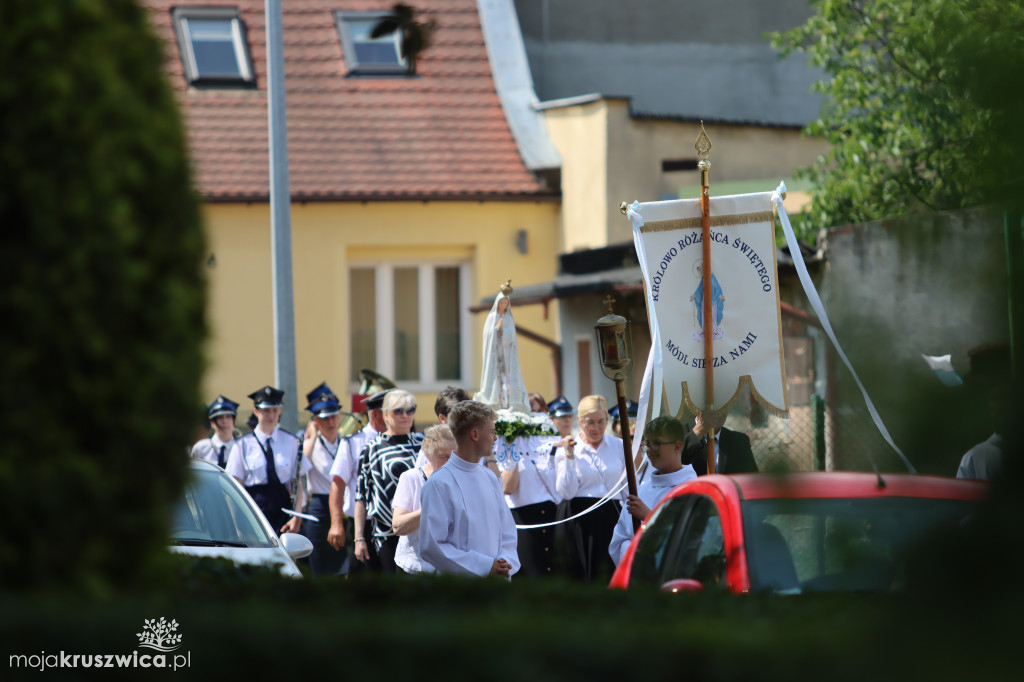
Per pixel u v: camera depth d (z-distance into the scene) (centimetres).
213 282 1267
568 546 3080
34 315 1062
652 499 2352
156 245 1169
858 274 838
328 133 6650
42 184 1070
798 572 1523
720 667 896
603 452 3144
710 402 2527
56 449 1076
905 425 783
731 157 6488
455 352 6644
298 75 6881
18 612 955
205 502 2695
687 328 2525
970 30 914
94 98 1110
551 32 8181
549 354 6519
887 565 943
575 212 6469
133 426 1119
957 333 805
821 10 4853
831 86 4800
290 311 4294
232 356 6231
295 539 2681
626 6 8275
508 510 2381
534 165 6588
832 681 877
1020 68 853
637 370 5159
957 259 812
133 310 1130
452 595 1376
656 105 8275
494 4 7419
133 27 1195
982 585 820
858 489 1617
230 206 6259
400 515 2639
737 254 2558
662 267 2519
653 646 915
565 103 6556
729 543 1603
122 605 999
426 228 6488
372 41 7100
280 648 908
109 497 1108
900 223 835
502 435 3111
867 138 4412
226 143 6462
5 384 1054
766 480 1060
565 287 5334
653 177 6334
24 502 1054
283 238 4291
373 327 6581
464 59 7175
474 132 6800
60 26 1101
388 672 897
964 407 774
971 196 847
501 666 894
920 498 1563
